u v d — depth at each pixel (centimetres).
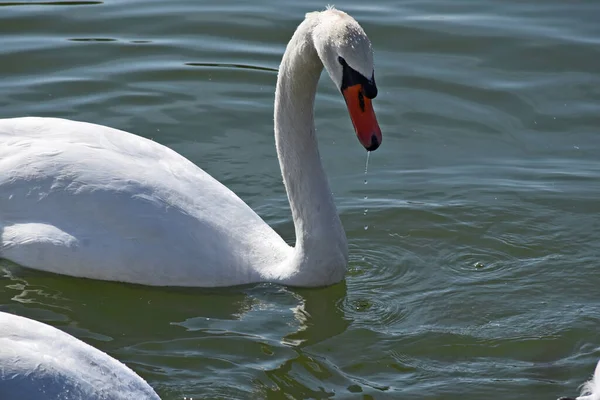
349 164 1627
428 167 1617
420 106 1747
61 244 1291
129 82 1772
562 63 1842
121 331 1250
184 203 1315
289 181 1298
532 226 1478
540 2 2025
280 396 1124
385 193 1552
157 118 1691
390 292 1336
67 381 911
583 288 1346
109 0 2025
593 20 1967
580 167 1614
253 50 1869
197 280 1305
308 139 1277
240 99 1748
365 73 1136
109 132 1357
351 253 1417
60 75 1780
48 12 1962
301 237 1308
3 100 1700
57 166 1307
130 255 1284
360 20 1953
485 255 1417
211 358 1191
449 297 1324
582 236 1457
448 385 1153
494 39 1905
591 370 1184
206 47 1873
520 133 1695
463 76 1809
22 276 1325
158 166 1339
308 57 1216
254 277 1327
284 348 1216
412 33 1919
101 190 1293
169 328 1255
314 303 1305
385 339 1238
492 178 1589
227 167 1593
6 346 905
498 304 1310
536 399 1134
